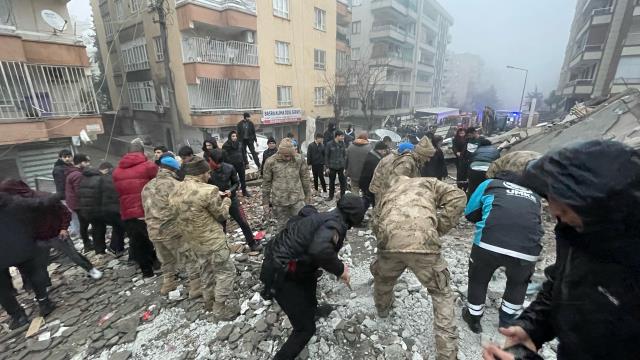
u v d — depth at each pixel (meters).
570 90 27.58
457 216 2.46
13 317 3.12
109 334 2.88
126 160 3.70
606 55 23.72
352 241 4.57
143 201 3.30
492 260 2.33
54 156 10.00
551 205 0.82
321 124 24.30
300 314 2.23
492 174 3.72
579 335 0.83
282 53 18.92
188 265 3.35
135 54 18.83
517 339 1.13
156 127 19.86
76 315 3.26
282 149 4.04
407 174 3.80
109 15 20.12
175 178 3.54
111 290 3.71
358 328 2.73
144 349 2.68
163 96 17.83
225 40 17.03
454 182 7.84
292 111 19.84
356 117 31.53
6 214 2.96
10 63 8.23
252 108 17.56
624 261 0.69
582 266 0.79
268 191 4.34
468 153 6.83
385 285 2.64
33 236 3.18
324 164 7.36
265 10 17.20
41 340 2.90
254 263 3.96
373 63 31.20
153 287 3.67
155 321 3.02
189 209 2.70
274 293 2.28
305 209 2.57
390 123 31.69
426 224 2.21
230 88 16.33
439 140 6.20
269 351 2.52
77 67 9.96
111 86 22.61
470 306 2.59
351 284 3.44
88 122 10.26
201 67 14.92
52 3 9.69
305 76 20.98
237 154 6.95
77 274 4.17
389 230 2.29
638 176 0.64
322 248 2.07
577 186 0.68
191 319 2.99
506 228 2.29
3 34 8.02
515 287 2.41
